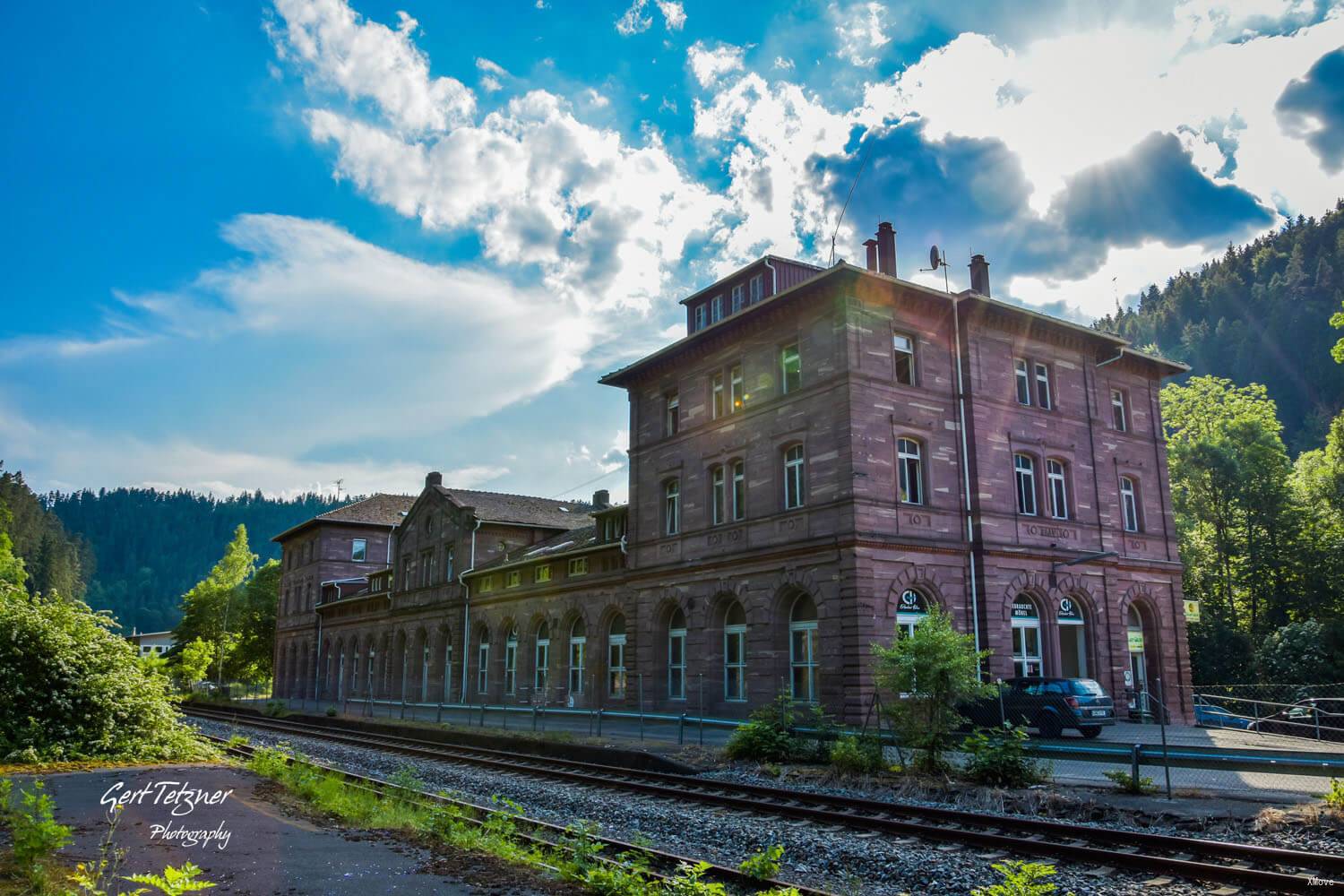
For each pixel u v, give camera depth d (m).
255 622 80.81
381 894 9.10
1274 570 51.97
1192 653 48.78
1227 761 17.44
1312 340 124.00
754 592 30.98
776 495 30.80
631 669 36.53
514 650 45.94
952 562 29.44
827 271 28.88
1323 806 13.53
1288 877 9.81
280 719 41.88
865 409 28.69
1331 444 57.09
